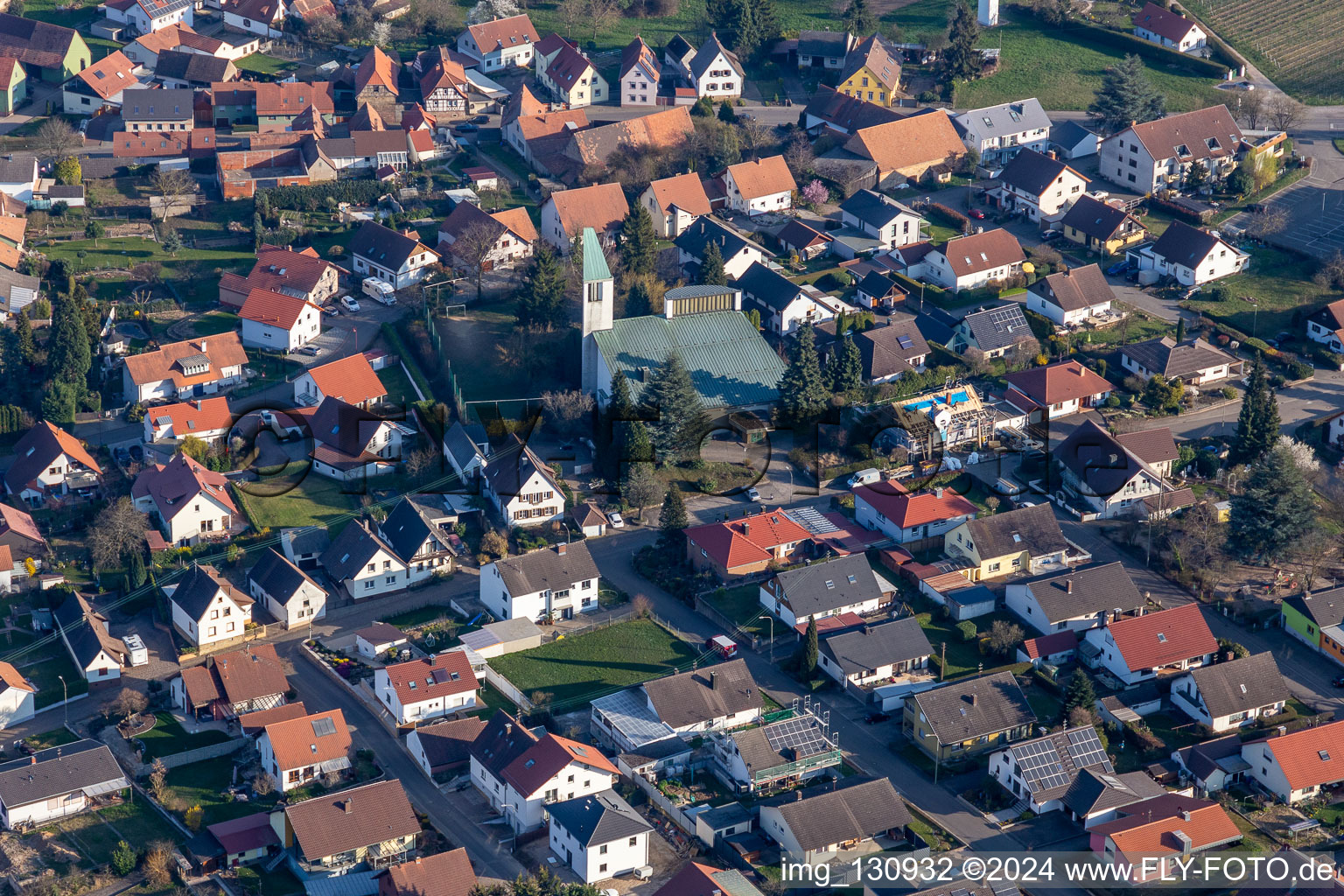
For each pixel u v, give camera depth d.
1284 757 167.00
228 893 153.38
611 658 186.38
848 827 158.50
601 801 158.62
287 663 188.12
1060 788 164.88
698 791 167.00
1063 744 167.38
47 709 181.75
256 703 178.50
